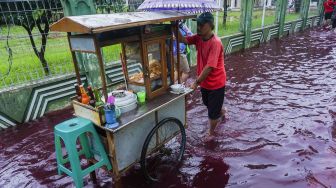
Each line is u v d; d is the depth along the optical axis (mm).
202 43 3375
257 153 3559
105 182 3121
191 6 3346
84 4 4852
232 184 3033
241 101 5258
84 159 3533
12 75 4680
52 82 4883
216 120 3832
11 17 4500
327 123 4227
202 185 3047
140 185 3074
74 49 2516
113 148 2539
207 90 3670
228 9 18109
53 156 3713
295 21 13570
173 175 3225
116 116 2570
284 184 2969
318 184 2934
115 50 5824
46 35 4945
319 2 16000
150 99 3000
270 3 19344
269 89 5828
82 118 2623
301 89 5730
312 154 3469
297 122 4305
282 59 8406
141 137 2852
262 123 4340
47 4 4902
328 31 13859
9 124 4555
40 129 4477
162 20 2703
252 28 10812
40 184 3158
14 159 3678
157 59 3004
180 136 4047
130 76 3172
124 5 5926
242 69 7457
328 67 7301
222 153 3609
